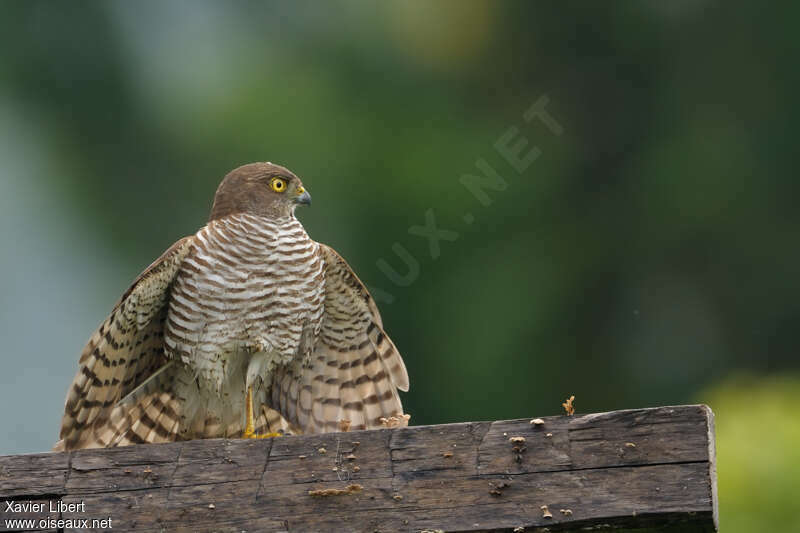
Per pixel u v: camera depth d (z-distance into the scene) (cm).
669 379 1628
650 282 1652
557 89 1697
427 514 510
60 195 1659
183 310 719
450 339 1532
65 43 1706
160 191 1664
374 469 520
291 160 1622
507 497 506
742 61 1725
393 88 1703
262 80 1691
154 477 530
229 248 724
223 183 762
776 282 1655
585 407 1596
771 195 1677
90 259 1653
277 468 526
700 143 1683
